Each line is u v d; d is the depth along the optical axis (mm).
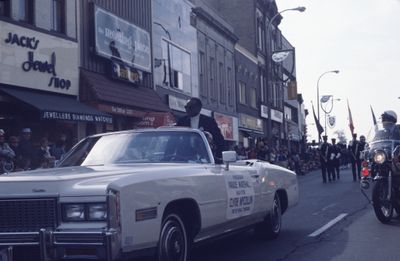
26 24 16578
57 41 17953
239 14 46406
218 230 7098
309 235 9484
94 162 6895
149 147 7078
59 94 18141
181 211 6332
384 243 8539
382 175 10289
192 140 7273
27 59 16547
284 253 8000
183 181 6148
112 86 20750
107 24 20812
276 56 36625
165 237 5871
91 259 5062
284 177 9516
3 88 15625
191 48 30688
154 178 5672
